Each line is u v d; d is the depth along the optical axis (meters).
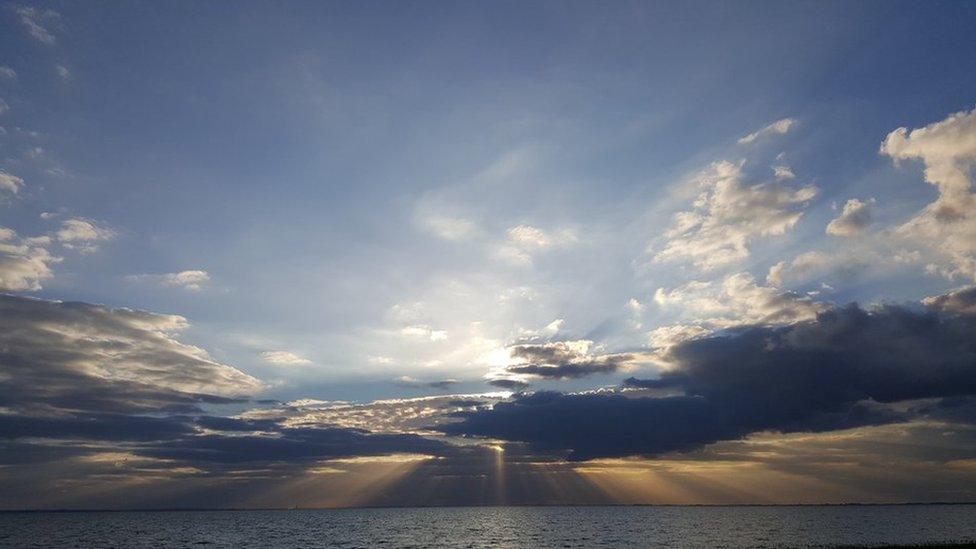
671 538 154.75
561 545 141.25
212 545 156.12
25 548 149.25
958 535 149.75
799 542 130.50
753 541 136.50
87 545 158.00
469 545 148.00
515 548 135.12
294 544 157.88
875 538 140.75
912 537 143.75
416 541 164.25
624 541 149.25
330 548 143.25
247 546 151.88
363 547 145.38
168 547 150.25
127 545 158.00
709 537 154.38
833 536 149.88
